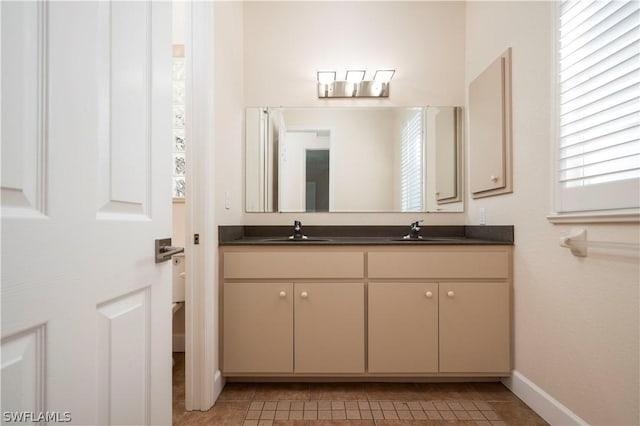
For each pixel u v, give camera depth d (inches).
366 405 61.8
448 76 91.0
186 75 59.9
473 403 62.4
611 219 42.5
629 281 41.6
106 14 25.7
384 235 89.0
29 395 19.1
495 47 74.0
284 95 90.8
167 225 35.1
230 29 75.2
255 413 59.2
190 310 60.1
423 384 69.6
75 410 22.2
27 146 19.0
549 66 55.5
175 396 65.4
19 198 18.5
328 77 90.0
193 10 59.4
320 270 66.7
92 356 23.9
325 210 90.5
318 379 70.2
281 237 87.4
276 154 90.4
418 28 91.0
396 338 66.4
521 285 63.8
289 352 66.1
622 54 41.8
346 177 90.6
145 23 31.3
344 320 66.4
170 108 35.8
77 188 22.5
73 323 22.1
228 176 73.5
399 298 66.4
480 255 66.7
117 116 27.0
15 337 18.4
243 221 89.5
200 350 59.9
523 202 63.2
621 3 41.7
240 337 66.0
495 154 72.3
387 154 90.7
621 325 42.6
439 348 66.3
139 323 30.4
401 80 91.2
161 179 34.0
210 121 60.5
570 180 50.8
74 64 22.3
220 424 56.1
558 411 53.2
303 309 66.4
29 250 18.9
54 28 20.7
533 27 59.9
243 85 90.0
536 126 59.2
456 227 89.1
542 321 57.7
